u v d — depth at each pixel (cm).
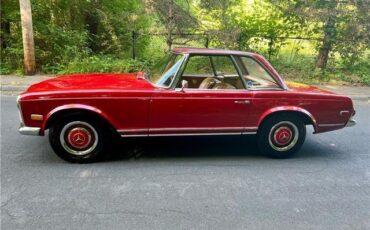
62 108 419
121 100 428
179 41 1199
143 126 443
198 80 464
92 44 1333
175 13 1145
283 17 1212
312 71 1178
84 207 346
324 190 407
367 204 379
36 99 416
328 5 1152
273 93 466
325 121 490
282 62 1218
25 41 1039
